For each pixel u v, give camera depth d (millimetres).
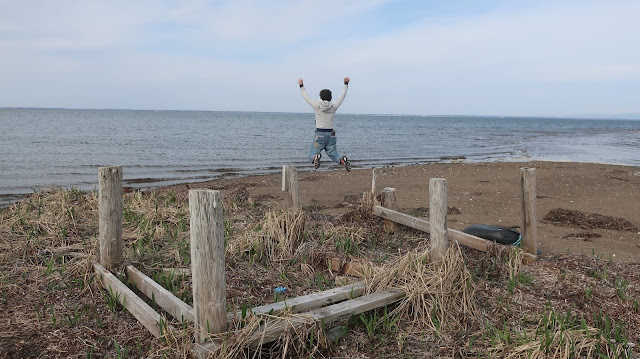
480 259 5805
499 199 11477
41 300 4344
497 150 34062
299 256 5941
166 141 34688
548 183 13953
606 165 20750
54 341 3678
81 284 4750
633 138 55156
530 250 5914
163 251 5859
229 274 5223
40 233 6055
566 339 3613
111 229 4812
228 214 7945
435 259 4883
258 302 4625
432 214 4898
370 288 4535
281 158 24000
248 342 3328
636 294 4816
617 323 4164
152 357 3410
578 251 6957
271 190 13289
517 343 3721
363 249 6496
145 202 8008
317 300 4129
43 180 15102
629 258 6602
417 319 4238
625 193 12414
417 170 18344
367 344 3871
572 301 4652
